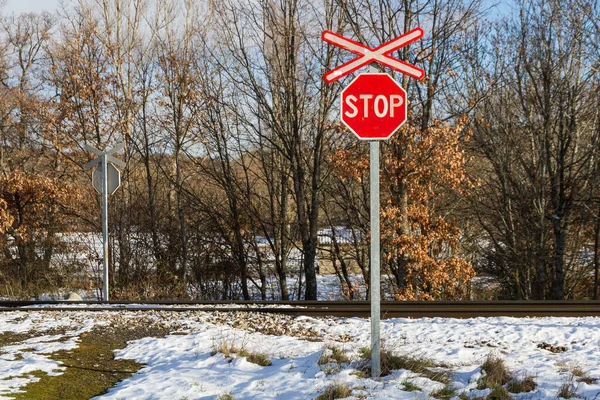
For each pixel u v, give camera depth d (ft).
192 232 88.74
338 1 74.28
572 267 87.76
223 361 29.01
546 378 24.77
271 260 90.38
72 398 24.45
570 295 88.17
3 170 100.73
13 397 23.97
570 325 35.83
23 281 85.15
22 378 26.73
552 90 80.74
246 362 28.35
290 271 92.94
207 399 23.35
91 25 92.43
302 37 78.07
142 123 95.76
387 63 24.09
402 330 35.40
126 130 93.86
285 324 37.99
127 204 90.84
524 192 86.07
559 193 80.59
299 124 80.07
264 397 23.09
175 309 42.96
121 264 82.28
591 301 42.09
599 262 84.69
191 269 87.81
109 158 52.34
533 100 83.05
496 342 32.19
